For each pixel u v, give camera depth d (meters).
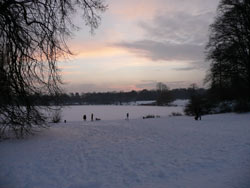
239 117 17.72
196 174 4.29
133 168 4.76
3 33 7.28
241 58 22.61
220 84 24.58
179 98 149.50
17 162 5.14
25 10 7.76
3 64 7.41
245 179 3.91
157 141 8.17
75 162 5.23
